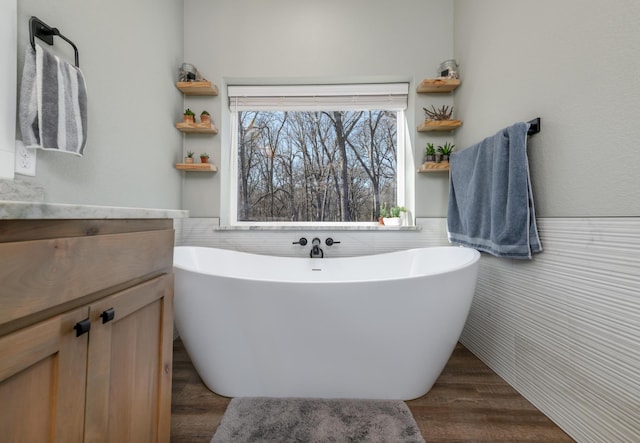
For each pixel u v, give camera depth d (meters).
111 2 1.44
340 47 2.19
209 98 2.21
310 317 1.24
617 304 0.95
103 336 0.62
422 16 2.17
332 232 2.16
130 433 0.71
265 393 1.34
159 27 1.87
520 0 1.43
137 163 1.66
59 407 0.51
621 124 0.94
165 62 1.95
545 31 1.27
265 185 2.42
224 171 2.26
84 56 1.28
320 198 2.42
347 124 2.42
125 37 1.55
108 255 0.64
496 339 1.59
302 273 2.06
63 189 1.18
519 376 1.40
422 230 2.16
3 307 0.43
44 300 0.49
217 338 1.31
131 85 1.60
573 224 1.12
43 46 1.09
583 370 1.06
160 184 1.89
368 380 1.32
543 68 1.28
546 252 1.25
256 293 1.23
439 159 2.06
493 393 1.40
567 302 1.14
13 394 0.45
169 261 0.90
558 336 1.18
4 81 0.94
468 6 1.94
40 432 0.48
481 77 1.79
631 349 0.91
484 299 1.71
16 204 0.44
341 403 1.30
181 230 2.16
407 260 1.99
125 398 0.69
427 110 2.12
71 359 0.54
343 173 2.42
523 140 1.31
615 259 0.96
